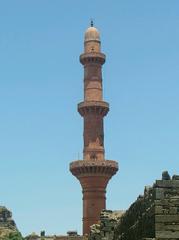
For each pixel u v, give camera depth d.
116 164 137.50
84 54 142.88
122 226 53.19
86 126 138.62
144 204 41.28
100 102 138.75
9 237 114.31
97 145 136.88
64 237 113.88
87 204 132.88
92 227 67.00
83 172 134.00
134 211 46.22
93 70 142.12
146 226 39.09
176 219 36.00
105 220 62.75
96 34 145.50
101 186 134.12
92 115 138.50
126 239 49.72
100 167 133.75
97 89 141.00
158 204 36.38
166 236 35.69
